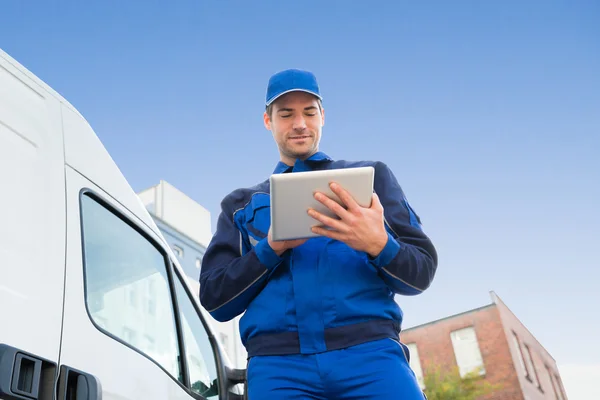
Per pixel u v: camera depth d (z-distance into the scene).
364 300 2.02
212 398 2.75
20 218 1.85
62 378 1.73
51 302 1.82
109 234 2.30
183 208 27.06
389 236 2.01
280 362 1.95
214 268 2.24
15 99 2.06
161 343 2.45
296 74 2.39
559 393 31.48
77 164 2.24
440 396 27.09
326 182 1.88
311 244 2.11
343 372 1.90
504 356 26.44
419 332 28.52
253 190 2.40
